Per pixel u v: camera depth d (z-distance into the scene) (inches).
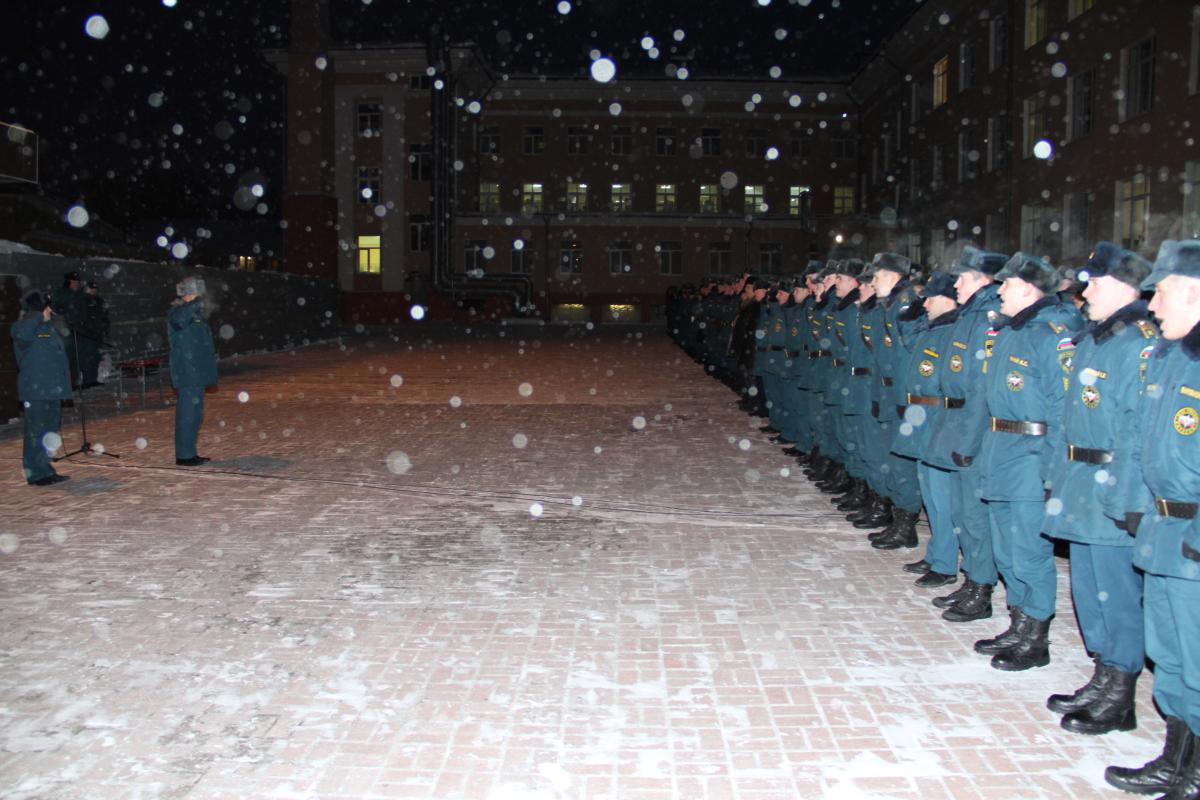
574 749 175.0
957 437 235.8
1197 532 146.6
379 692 198.8
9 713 190.9
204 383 452.4
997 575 259.3
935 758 172.1
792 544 313.0
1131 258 177.5
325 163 2026.3
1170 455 150.5
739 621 240.2
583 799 158.6
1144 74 944.3
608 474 433.4
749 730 182.2
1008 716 189.0
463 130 2177.7
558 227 2228.1
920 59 1649.9
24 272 676.7
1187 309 150.9
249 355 1162.6
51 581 273.4
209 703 194.4
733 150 2224.4
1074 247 1093.8
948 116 1499.8
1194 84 856.3
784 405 493.7
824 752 173.9
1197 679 152.1
